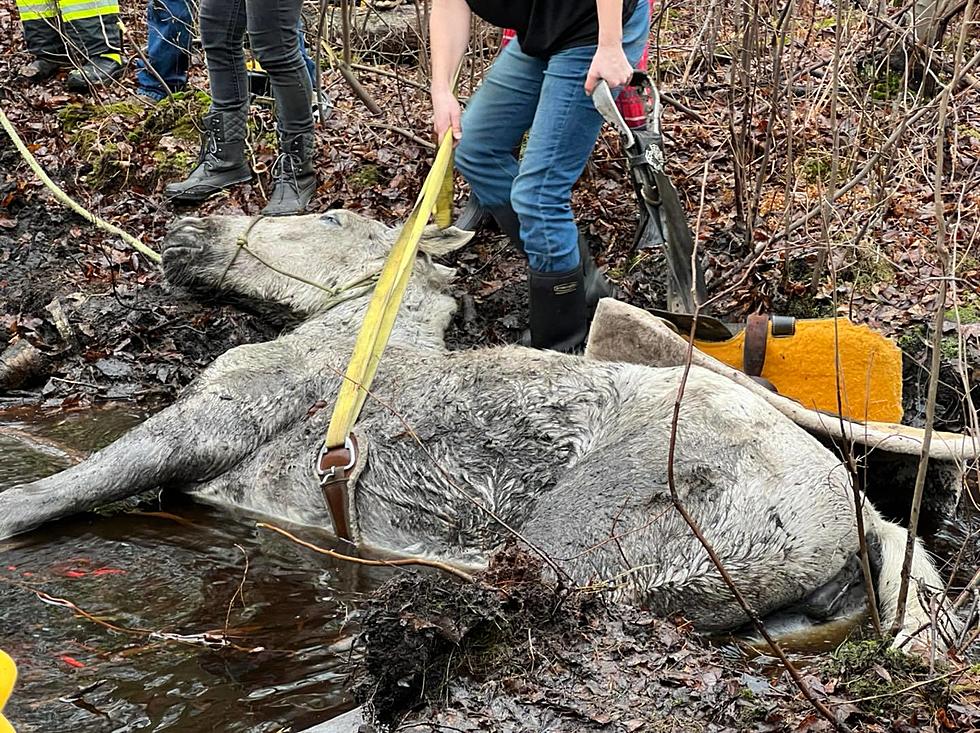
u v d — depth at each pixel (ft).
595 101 14.52
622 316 14.76
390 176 22.91
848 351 14.43
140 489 15.07
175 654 11.75
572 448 13.65
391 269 13.84
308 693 11.12
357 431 14.57
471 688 10.63
